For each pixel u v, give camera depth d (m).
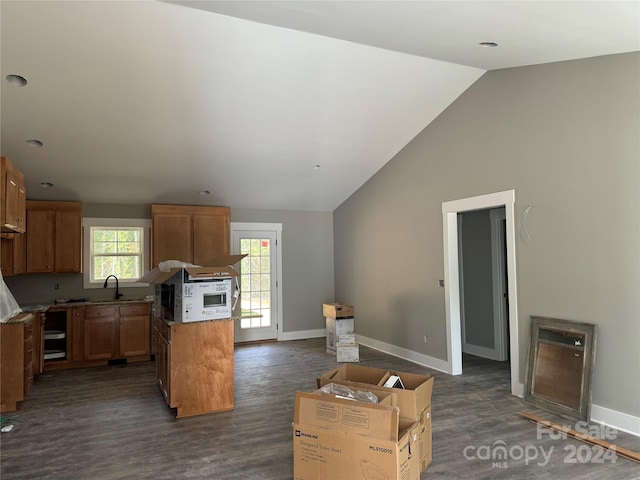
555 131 3.78
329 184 6.64
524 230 4.05
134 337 5.86
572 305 3.62
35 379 5.00
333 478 2.26
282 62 3.85
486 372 5.05
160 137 4.80
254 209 7.25
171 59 3.65
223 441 3.19
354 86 4.35
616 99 3.33
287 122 4.81
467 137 4.71
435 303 5.21
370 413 2.20
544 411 3.67
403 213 5.80
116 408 3.97
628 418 3.21
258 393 4.37
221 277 3.87
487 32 2.85
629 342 3.22
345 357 5.70
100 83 3.84
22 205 4.66
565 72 3.70
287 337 7.39
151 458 2.92
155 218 6.30
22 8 2.99
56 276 6.04
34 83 3.76
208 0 2.74
